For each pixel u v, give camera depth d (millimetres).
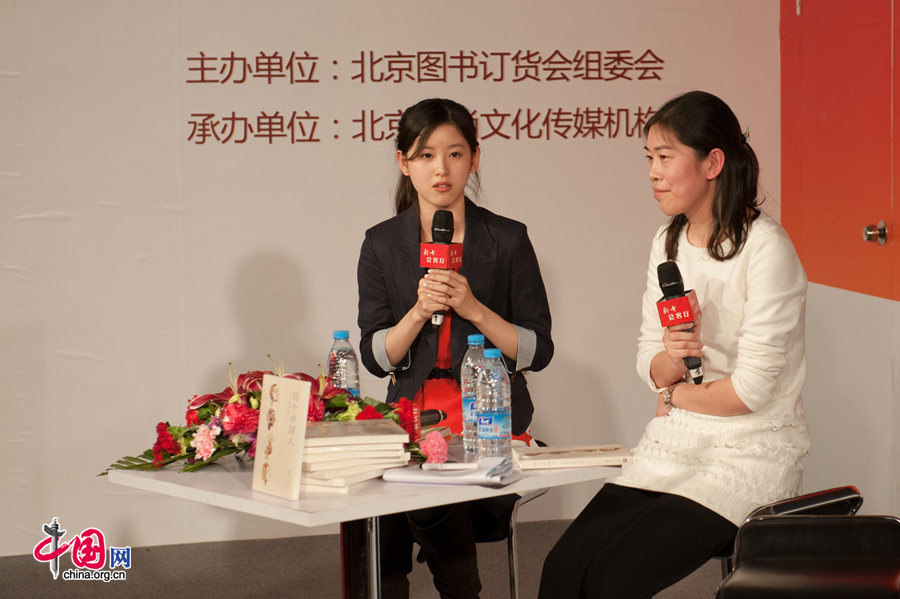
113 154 4207
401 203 3160
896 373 3297
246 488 2127
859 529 2133
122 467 2354
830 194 3850
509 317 3096
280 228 4301
